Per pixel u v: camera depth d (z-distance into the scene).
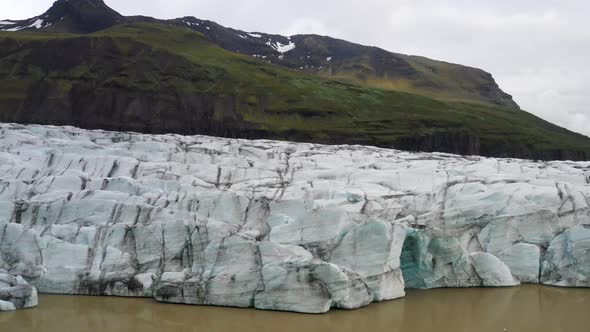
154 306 32.06
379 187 47.75
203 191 43.59
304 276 31.34
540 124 180.50
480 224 41.81
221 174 51.03
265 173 51.97
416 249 37.84
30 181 45.12
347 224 35.50
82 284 34.19
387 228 34.09
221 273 32.81
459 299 35.19
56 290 34.34
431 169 52.47
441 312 32.16
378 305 33.28
